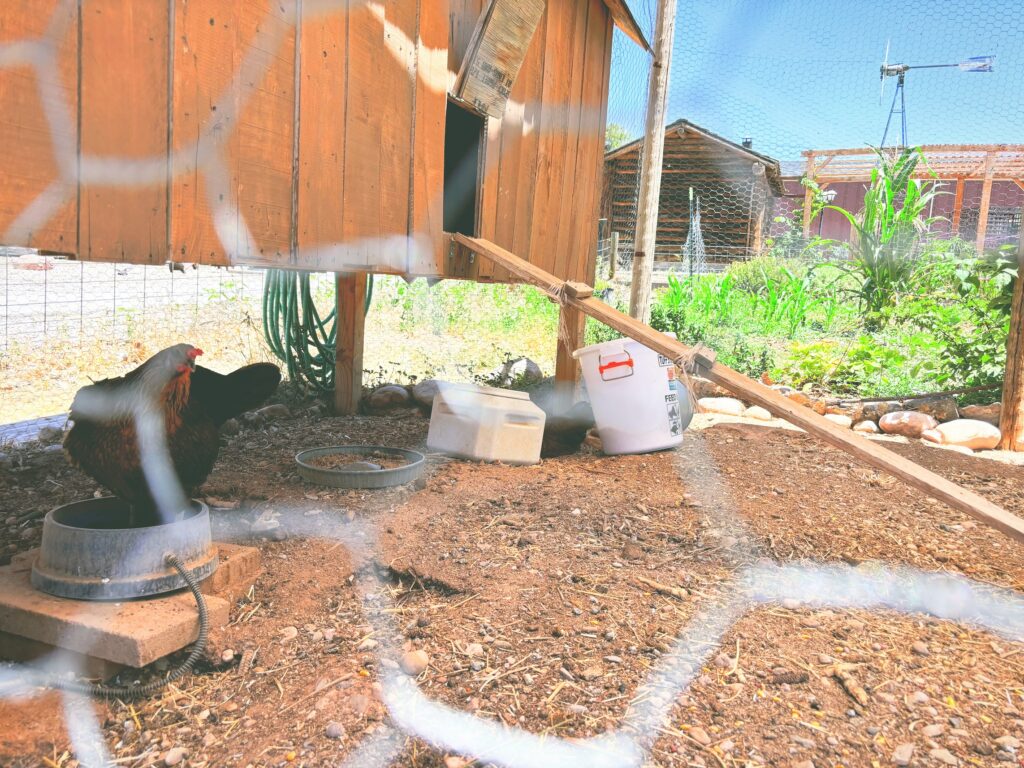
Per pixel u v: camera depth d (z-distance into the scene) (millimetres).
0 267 10078
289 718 2201
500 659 2455
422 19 3764
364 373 7332
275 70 2803
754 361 8328
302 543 3234
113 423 2652
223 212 2619
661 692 2262
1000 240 12102
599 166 6863
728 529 3602
